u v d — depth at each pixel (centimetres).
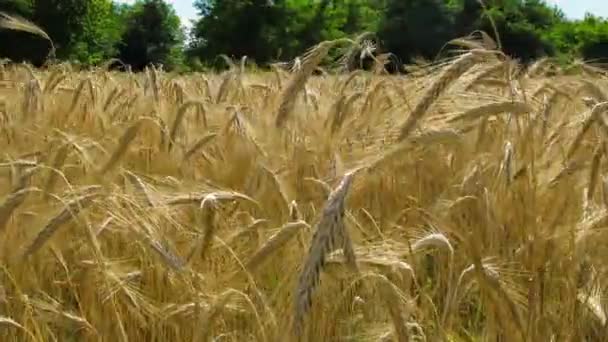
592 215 383
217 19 4900
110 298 363
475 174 402
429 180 433
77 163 471
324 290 324
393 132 383
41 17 3622
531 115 446
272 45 4781
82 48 3812
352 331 333
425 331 335
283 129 470
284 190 407
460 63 359
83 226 356
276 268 361
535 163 423
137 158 497
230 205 400
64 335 363
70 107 598
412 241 364
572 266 368
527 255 374
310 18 4731
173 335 370
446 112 393
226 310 345
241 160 467
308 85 670
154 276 381
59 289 380
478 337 358
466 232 371
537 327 346
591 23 4647
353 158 415
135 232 347
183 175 457
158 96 659
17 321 356
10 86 764
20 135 530
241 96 716
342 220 236
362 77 653
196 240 361
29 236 374
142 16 4644
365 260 310
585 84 511
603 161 410
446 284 376
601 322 349
